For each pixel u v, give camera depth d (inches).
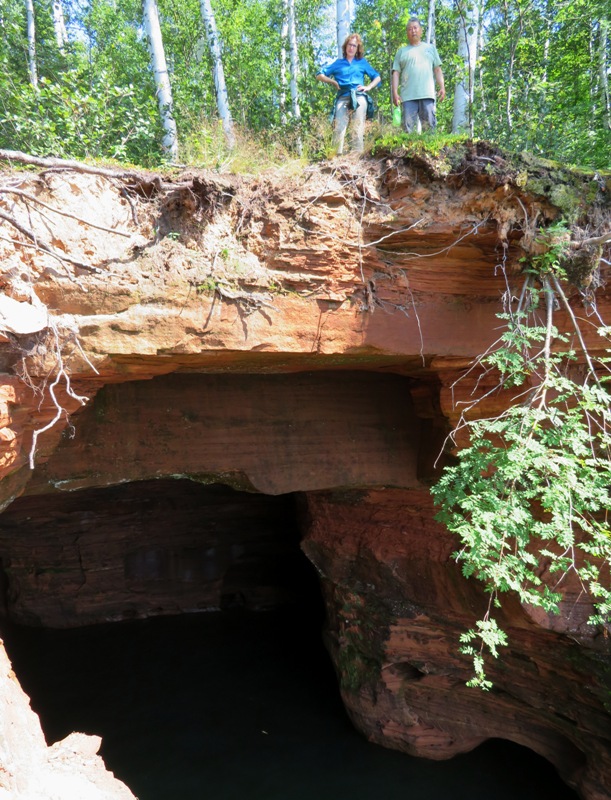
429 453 278.7
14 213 174.2
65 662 442.3
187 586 509.4
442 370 237.0
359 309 210.1
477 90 386.6
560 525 147.0
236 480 283.6
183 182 191.3
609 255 202.5
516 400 225.1
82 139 285.6
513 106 391.9
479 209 202.4
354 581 350.9
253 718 379.2
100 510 465.7
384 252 209.6
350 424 284.8
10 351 178.9
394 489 303.7
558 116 361.1
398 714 337.4
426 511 304.3
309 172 203.6
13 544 461.1
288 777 329.4
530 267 203.9
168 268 191.8
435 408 263.3
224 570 514.3
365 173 202.8
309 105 464.4
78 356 186.7
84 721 375.9
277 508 497.7
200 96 461.7
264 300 200.5
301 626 491.5
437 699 334.0
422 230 203.0
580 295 209.9
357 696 350.9
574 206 196.2
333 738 359.9
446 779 327.6
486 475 234.2
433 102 287.6
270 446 275.6
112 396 254.8
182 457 265.9
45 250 164.1
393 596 330.6
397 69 287.7
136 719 378.6
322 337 208.1
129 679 422.0
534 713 304.7
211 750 350.0
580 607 250.8
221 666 438.0
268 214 200.5
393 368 255.9
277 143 218.4
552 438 160.4
